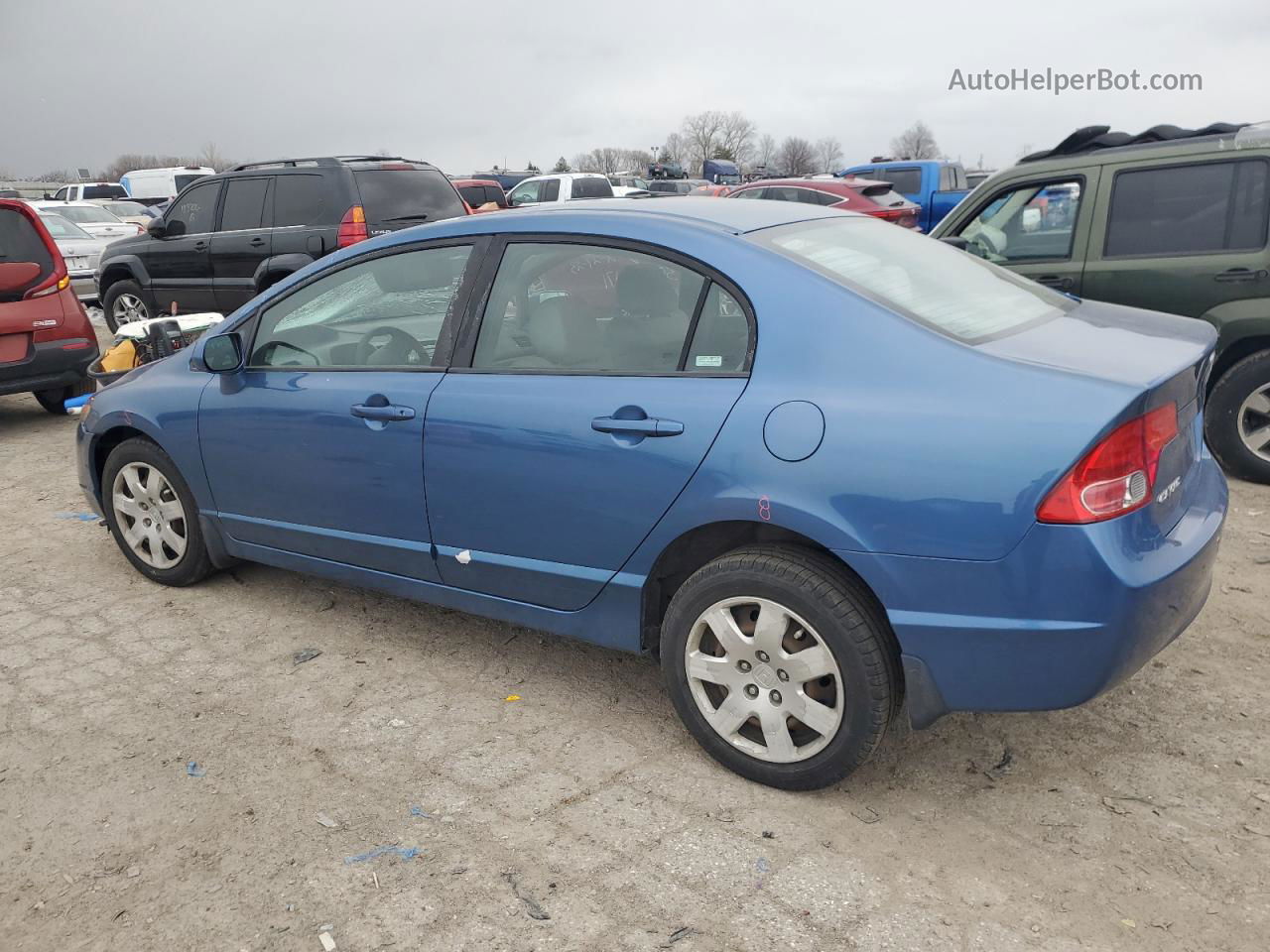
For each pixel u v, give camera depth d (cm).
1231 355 554
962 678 257
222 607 436
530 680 366
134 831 283
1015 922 238
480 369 335
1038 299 335
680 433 285
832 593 267
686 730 329
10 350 755
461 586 351
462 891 254
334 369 374
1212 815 275
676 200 360
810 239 315
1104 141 591
